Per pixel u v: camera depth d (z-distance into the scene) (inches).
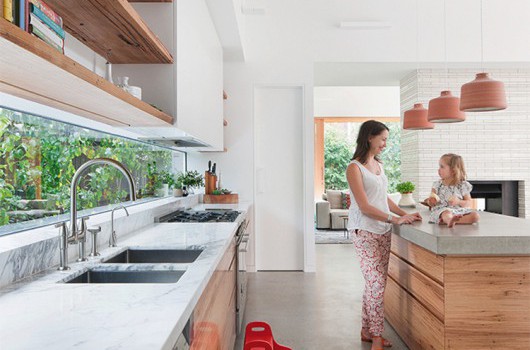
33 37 33.8
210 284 65.0
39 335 36.2
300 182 215.3
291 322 138.9
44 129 73.1
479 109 117.8
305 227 211.8
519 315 91.3
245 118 211.3
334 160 395.2
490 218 121.5
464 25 216.8
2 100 59.9
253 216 211.8
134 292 50.1
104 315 41.5
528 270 91.4
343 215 347.3
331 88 385.1
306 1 212.8
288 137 215.9
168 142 135.8
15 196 64.9
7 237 62.1
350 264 228.1
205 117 127.6
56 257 65.7
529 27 218.1
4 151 61.6
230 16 152.4
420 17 215.6
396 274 129.0
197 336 53.1
